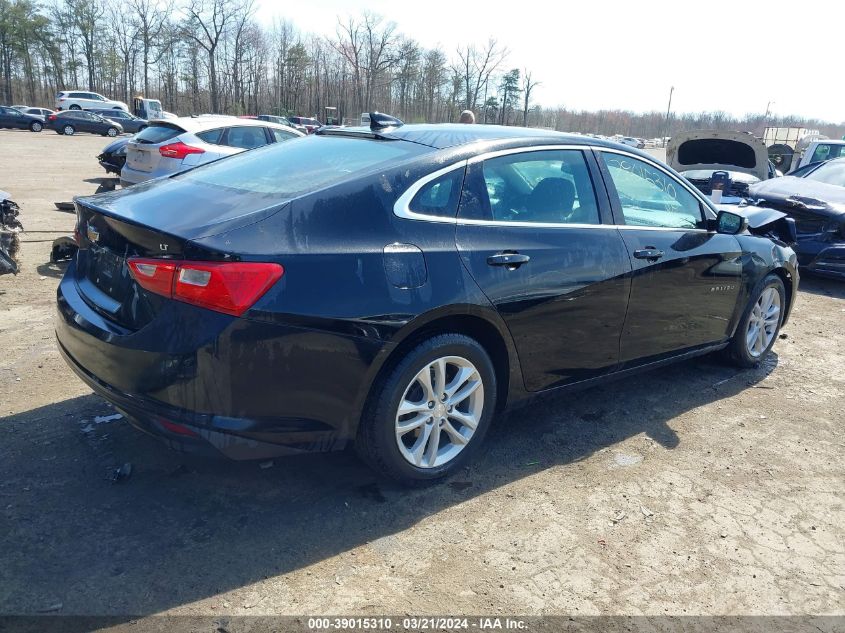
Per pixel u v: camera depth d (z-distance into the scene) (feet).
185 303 8.04
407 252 9.20
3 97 254.06
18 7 244.63
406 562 8.60
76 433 11.26
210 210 8.82
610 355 12.17
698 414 13.62
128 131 152.15
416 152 10.25
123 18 258.16
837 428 13.28
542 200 11.10
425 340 9.53
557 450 11.78
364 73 236.84
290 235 8.46
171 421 8.21
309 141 12.00
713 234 14.05
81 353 9.22
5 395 12.54
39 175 51.62
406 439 10.22
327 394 8.70
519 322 10.42
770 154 49.85
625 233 12.05
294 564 8.42
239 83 247.91
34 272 21.29
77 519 9.01
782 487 10.96
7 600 7.50
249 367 8.12
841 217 24.02
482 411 10.53
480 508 9.87
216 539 8.80
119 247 8.94
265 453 8.66
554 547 9.08
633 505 10.19
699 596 8.31
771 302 16.15
